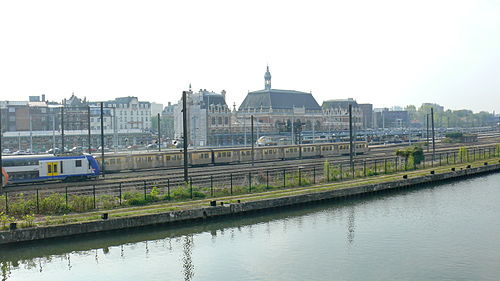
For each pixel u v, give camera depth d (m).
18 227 35.38
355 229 40.97
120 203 43.19
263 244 36.84
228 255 34.28
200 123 148.88
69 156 59.84
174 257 33.88
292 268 31.50
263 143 128.88
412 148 76.25
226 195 49.41
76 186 54.25
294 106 184.88
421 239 37.78
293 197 48.44
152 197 45.59
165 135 195.38
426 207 49.84
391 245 36.28
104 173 64.56
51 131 130.88
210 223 42.50
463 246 35.88
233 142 153.75
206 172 70.44
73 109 149.75
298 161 88.81
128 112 189.75
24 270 31.39
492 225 42.09
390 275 30.16
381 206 50.56
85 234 36.72
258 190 52.28
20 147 116.00
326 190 52.12
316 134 162.00
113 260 33.25
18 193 46.91
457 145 129.50
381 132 178.50
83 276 30.28
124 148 131.50
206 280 29.55
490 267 31.44
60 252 34.94
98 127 162.12
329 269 31.27
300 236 39.00
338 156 101.56
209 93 157.50
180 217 40.91
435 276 29.91
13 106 138.50
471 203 51.88
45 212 40.22
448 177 67.44
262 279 29.67
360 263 32.34
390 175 66.06
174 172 71.12
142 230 39.09
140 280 29.58
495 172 77.56
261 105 177.00
